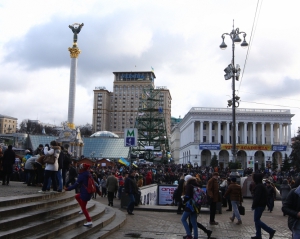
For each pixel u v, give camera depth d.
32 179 18.33
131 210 18.11
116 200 26.81
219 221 16.70
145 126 89.88
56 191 15.06
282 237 13.05
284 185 21.41
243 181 33.16
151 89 94.56
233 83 28.86
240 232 13.77
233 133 29.14
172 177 41.41
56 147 14.51
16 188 15.98
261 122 111.75
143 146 86.75
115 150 118.19
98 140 121.12
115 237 11.81
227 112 112.25
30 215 10.02
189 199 11.27
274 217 18.91
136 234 12.48
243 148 100.31
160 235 12.48
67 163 18.03
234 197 15.88
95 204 16.77
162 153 86.88
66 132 89.31
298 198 7.34
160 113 91.00
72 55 89.00
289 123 111.19
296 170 70.19
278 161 108.50
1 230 8.54
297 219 7.28
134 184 18.20
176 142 157.75
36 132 193.38
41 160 16.20
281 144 106.44
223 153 111.50
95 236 11.01
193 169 61.69
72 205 13.64
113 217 15.12
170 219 16.72
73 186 11.58
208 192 15.46
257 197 11.71
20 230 8.71
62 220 11.30
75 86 89.44
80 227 11.49
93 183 11.84
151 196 26.94
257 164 103.94
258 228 11.78
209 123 112.56
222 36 29.67
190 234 11.27
